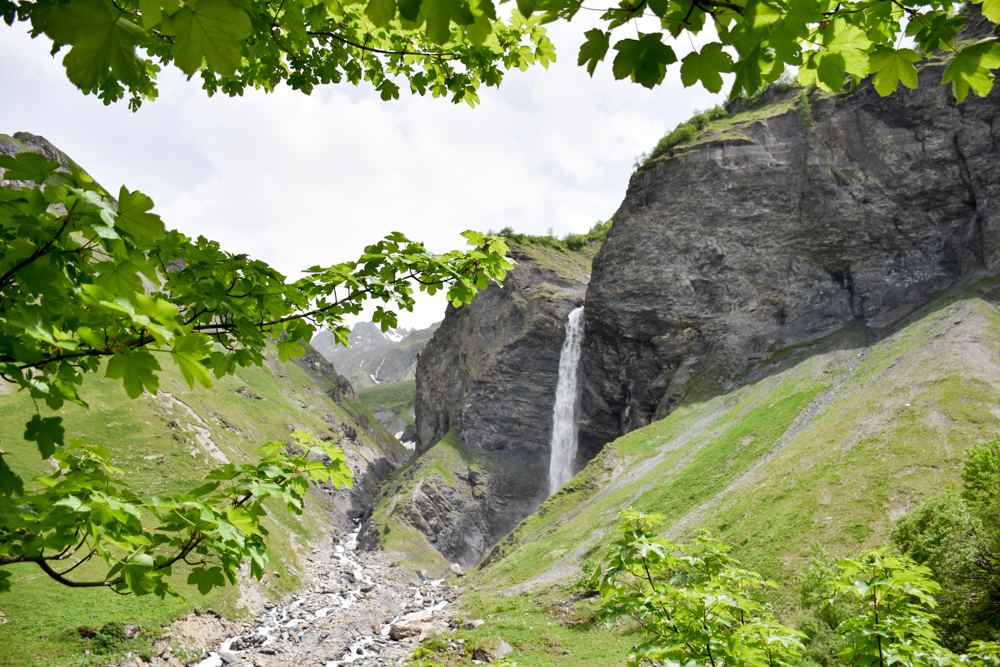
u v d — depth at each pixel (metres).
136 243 2.86
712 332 74.12
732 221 77.19
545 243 120.19
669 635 5.59
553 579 46.56
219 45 2.01
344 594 57.34
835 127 72.25
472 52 7.20
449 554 85.31
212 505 4.13
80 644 33.09
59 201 2.63
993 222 57.09
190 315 4.48
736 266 75.06
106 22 1.95
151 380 2.88
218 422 91.06
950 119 63.81
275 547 62.38
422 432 124.44
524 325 100.62
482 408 101.62
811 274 70.00
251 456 86.00
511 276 108.31
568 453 89.88
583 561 46.19
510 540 62.41
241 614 45.59
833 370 55.94
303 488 4.63
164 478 65.88
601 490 60.94
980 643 5.52
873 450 37.62
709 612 5.64
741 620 6.15
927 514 22.28
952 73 2.73
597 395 86.38
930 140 64.62
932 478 33.12
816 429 45.31
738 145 79.94
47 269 2.65
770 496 39.28
